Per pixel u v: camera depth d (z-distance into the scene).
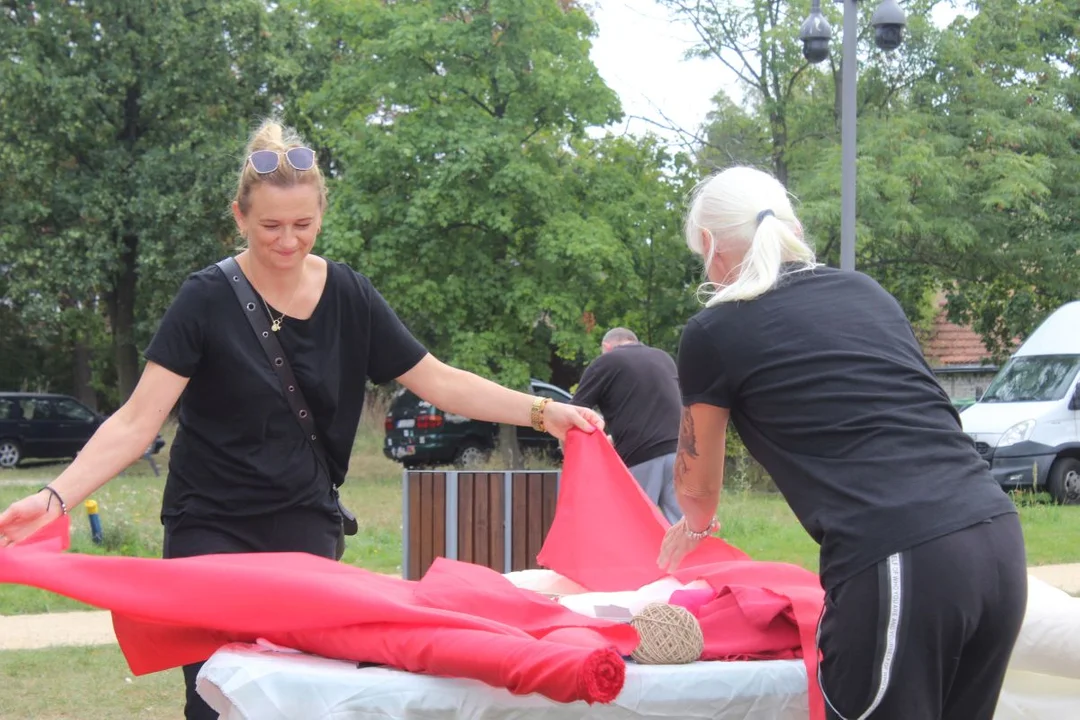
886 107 21.89
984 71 22.47
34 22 26.50
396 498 17.81
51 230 27.00
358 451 28.94
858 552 2.54
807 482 2.67
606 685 2.54
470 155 20.36
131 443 3.33
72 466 3.26
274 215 3.29
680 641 3.01
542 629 3.13
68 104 25.08
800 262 2.94
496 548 7.71
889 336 2.80
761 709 2.96
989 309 24.80
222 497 3.48
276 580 3.01
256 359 3.43
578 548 4.17
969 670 2.67
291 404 3.48
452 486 7.72
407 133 21.03
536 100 21.50
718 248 2.99
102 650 7.39
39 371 36.62
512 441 22.83
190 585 3.03
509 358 21.52
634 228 22.58
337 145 21.73
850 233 12.39
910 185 20.03
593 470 4.20
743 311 2.83
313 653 3.09
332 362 3.53
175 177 25.98
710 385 2.86
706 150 23.64
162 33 25.91
